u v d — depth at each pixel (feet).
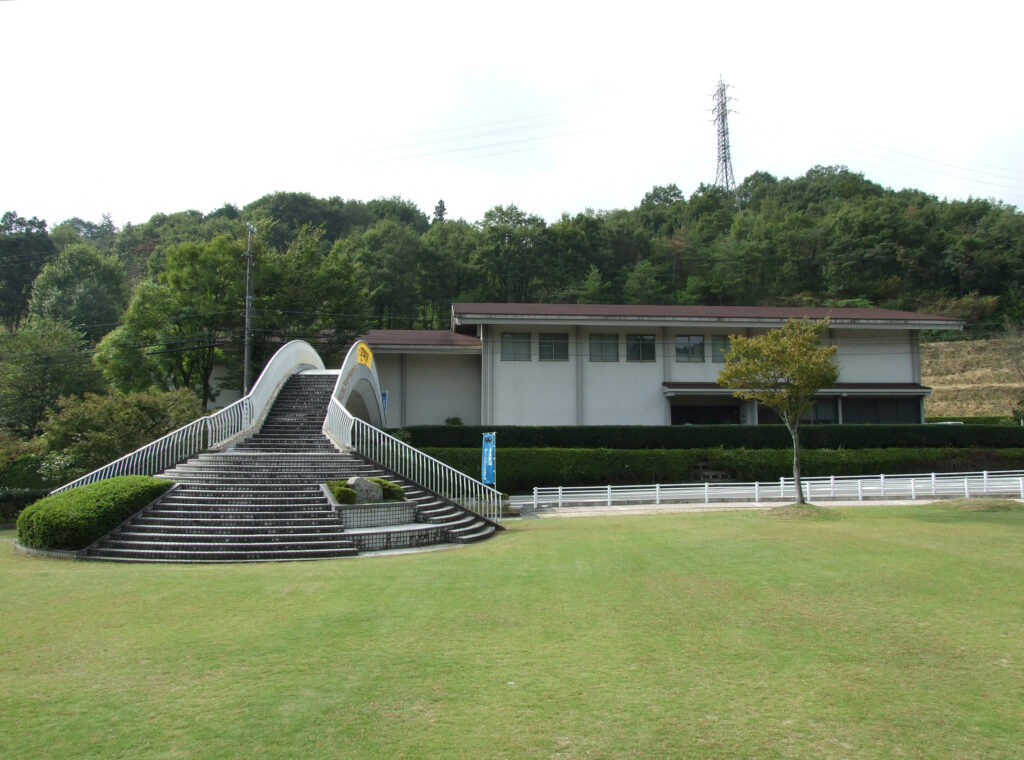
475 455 89.76
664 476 92.89
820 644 22.18
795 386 59.31
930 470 96.17
